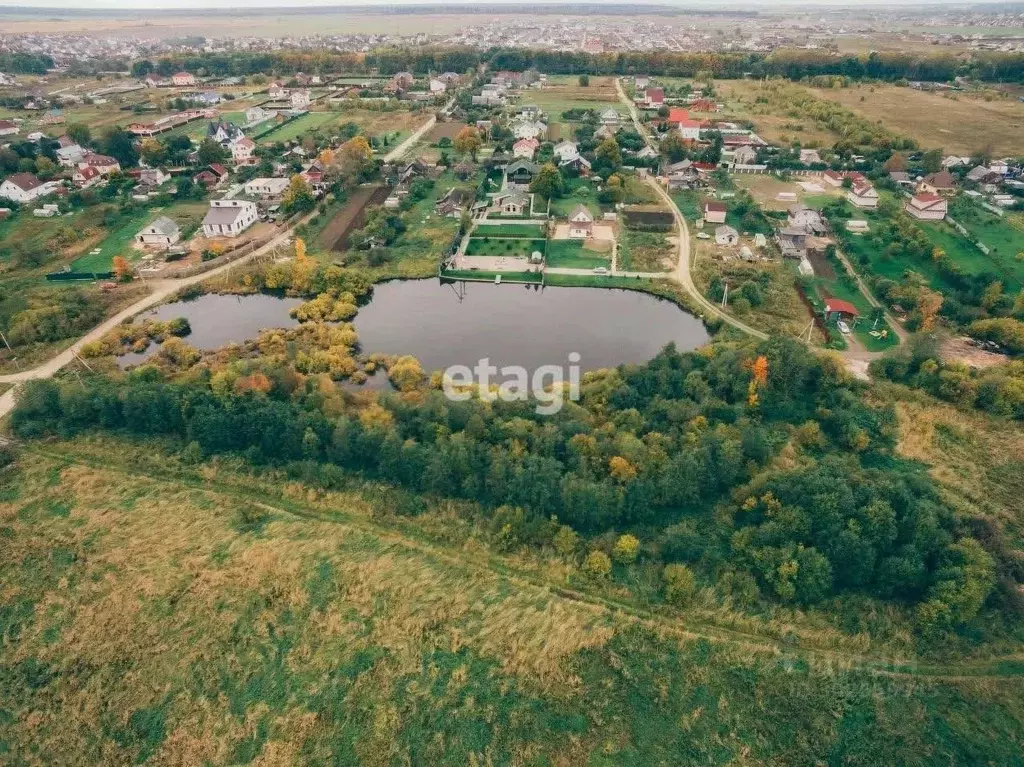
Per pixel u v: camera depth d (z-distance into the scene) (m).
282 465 74.38
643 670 53.31
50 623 58.50
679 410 76.12
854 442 73.44
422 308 112.94
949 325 99.62
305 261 121.06
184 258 127.69
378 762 48.56
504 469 66.62
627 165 176.75
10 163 167.00
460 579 61.00
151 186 164.25
